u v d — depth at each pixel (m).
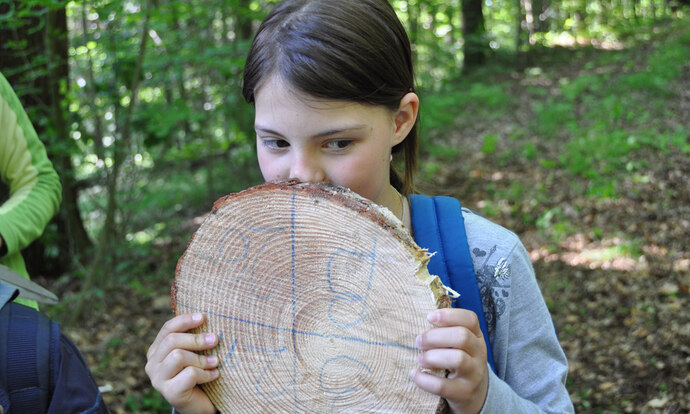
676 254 4.84
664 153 6.93
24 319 1.10
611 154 7.12
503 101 10.67
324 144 0.98
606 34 17.61
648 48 13.82
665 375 3.48
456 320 0.87
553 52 15.73
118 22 4.12
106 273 4.55
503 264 1.16
